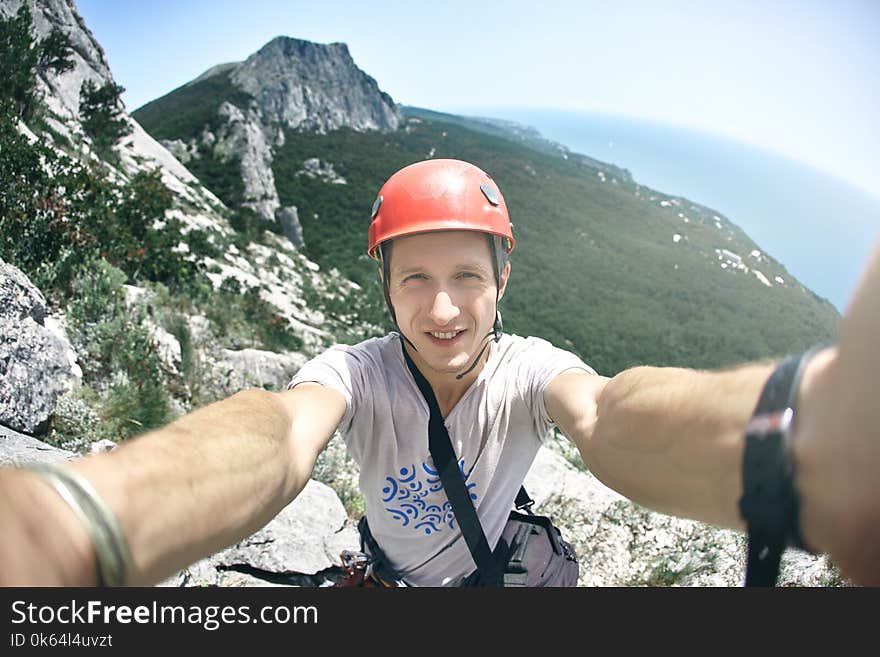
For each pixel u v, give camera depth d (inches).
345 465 246.4
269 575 157.1
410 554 78.4
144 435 31.0
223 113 4050.2
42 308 248.2
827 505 17.2
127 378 272.4
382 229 69.1
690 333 3964.1
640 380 34.4
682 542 193.6
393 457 71.7
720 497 21.9
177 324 384.5
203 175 3585.1
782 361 20.6
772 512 18.7
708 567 177.3
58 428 207.0
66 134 1328.7
